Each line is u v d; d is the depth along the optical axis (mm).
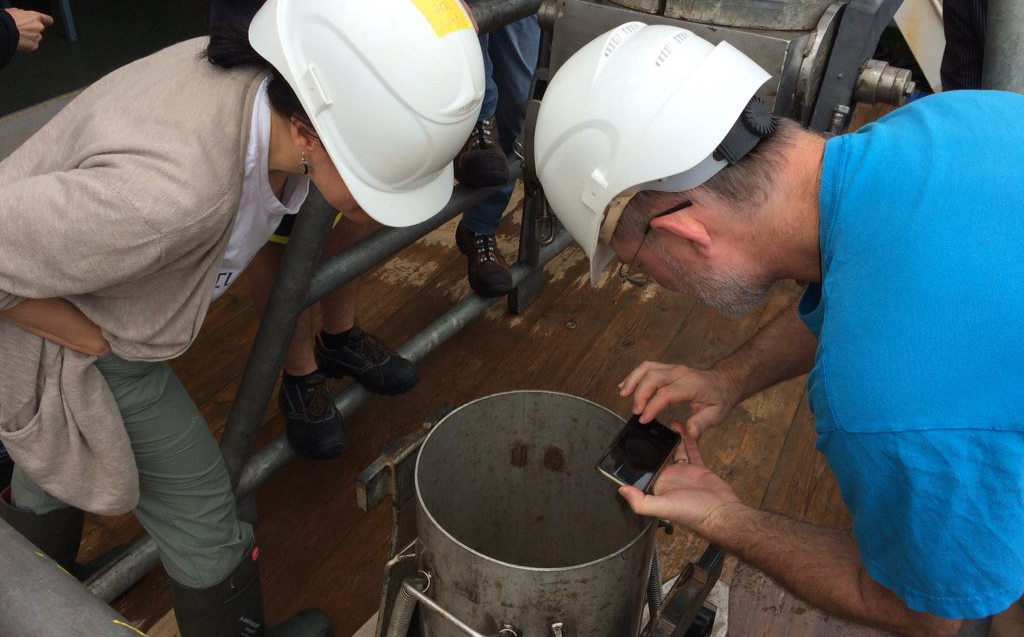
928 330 780
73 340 1058
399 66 990
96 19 3145
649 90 996
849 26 1451
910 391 776
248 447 1623
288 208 1200
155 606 1677
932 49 3373
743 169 968
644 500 1074
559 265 2801
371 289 2617
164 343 1102
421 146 1054
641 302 2650
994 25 1586
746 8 1439
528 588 1038
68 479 1172
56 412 1095
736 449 2121
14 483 1438
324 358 2070
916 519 802
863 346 806
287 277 1433
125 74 1058
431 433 1212
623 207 1037
